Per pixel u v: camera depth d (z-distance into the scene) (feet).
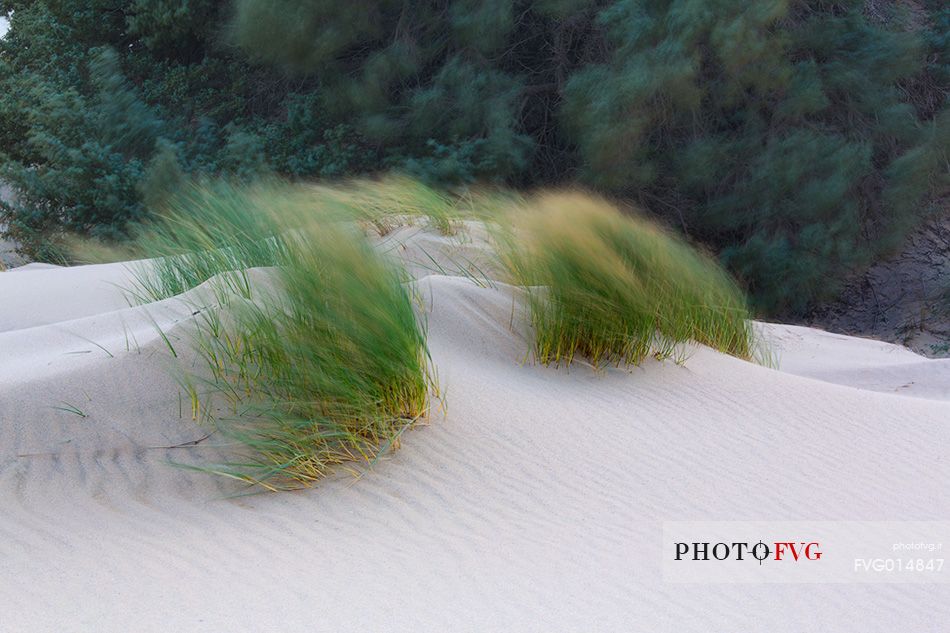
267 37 52.70
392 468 11.85
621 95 47.55
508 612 8.96
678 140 50.60
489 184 49.83
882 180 51.03
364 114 53.26
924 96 55.36
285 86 60.44
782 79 48.42
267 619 8.62
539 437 13.03
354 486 11.44
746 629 8.93
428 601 9.09
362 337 12.48
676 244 21.21
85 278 23.86
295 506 10.95
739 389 16.08
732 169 50.24
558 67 52.95
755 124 50.24
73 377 12.69
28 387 12.40
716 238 51.26
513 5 53.57
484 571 9.73
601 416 14.16
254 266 18.79
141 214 52.06
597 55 53.36
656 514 11.32
